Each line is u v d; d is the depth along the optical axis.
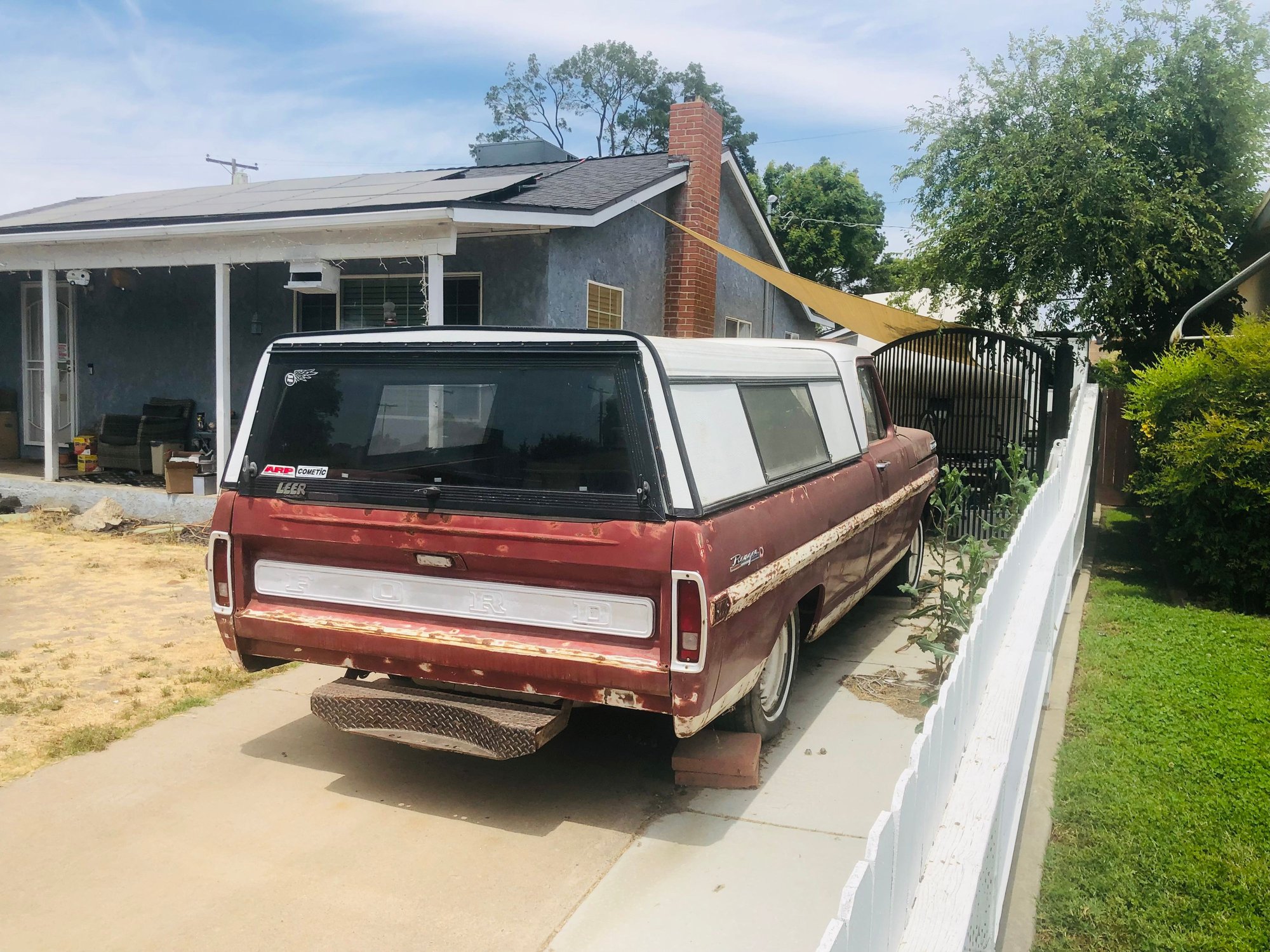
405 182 10.83
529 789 4.30
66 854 3.64
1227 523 7.55
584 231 9.92
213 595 4.46
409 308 10.45
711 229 11.85
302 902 3.35
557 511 3.77
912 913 2.01
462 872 3.57
